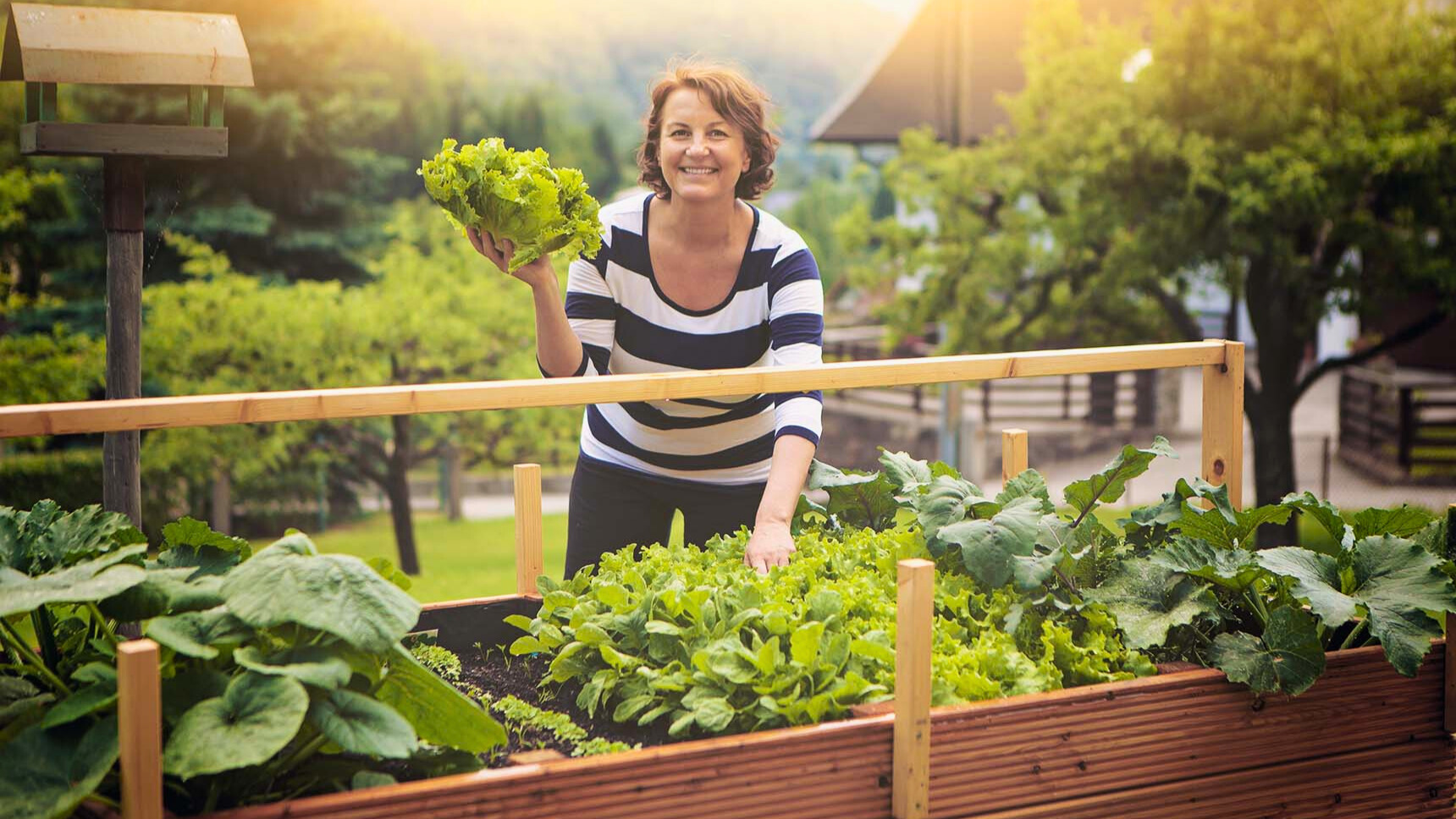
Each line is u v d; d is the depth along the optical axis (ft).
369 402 6.40
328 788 6.36
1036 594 8.25
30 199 45.47
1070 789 7.00
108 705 5.93
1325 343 76.69
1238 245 31.35
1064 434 56.75
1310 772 7.64
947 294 39.52
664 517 10.67
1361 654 7.73
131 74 11.14
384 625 5.92
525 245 8.32
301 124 61.36
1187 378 79.15
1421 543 8.52
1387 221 33.32
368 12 100.32
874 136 64.08
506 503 65.98
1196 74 32.17
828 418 64.08
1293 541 35.86
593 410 10.46
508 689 8.36
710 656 7.10
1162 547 8.10
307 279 63.67
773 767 6.31
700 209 9.43
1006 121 57.11
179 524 7.22
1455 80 31.07
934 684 7.11
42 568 7.00
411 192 85.40
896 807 6.56
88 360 39.19
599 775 5.97
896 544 8.97
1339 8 31.60
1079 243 35.29
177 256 59.67
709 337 9.96
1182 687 7.25
